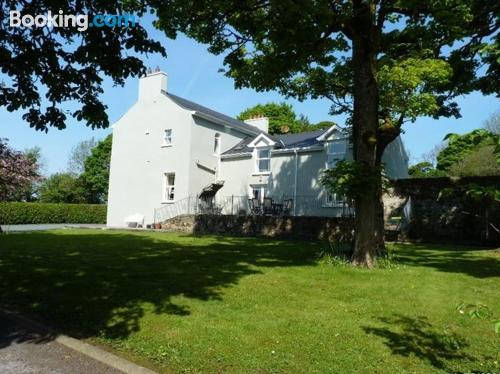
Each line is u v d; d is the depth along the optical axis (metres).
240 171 26.80
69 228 24.67
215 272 8.57
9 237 16.41
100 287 7.12
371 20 9.52
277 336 4.80
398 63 11.80
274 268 9.10
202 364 4.08
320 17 8.76
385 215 18.12
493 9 11.48
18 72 6.39
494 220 15.09
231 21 9.88
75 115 6.79
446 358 4.26
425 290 7.04
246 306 6.02
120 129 29.59
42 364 4.13
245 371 3.93
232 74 11.84
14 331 5.13
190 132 25.75
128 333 4.96
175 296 6.54
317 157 23.53
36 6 6.02
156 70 27.95
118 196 29.06
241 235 20.38
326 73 13.38
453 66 13.22
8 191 19.03
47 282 7.55
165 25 9.73
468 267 9.46
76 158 62.72
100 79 6.60
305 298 6.48
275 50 10.56
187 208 25.25
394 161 25.36
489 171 26.59
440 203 16.77
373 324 5.25
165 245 13.99
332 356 4.25
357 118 9.79
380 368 3.99
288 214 22.72
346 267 9.25
